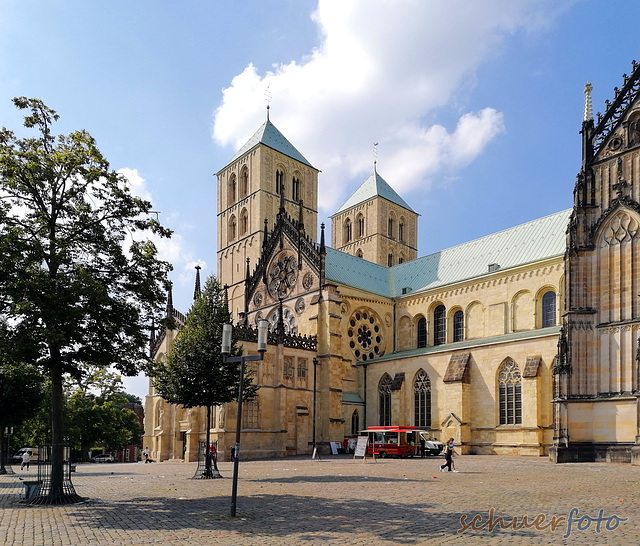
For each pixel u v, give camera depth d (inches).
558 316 3070.9
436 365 3216.0
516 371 2851.9
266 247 4146.2
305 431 3324.3
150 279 1401.3
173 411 3526.1
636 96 2417.6
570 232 2472.9
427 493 1232.2
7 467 2859.3
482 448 2930.6
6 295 1194.0
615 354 2324.1
